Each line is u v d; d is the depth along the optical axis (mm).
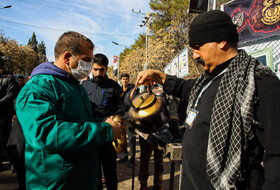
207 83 1097
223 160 832
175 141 1451
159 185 2424
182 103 1594
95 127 1011
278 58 2105
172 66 4359
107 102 2309
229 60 950
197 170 985
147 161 2434
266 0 2115
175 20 16734
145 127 1273
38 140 879
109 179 2025
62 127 915
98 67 2262
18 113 971
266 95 752
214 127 857
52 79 1076
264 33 2162
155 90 1722
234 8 2523
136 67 30953
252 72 807
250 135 807
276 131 701
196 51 1059
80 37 1214
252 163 848
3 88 2867
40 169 988
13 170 3242
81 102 1218
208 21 933
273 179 674
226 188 802
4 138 2896
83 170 1088
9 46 27453
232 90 836
